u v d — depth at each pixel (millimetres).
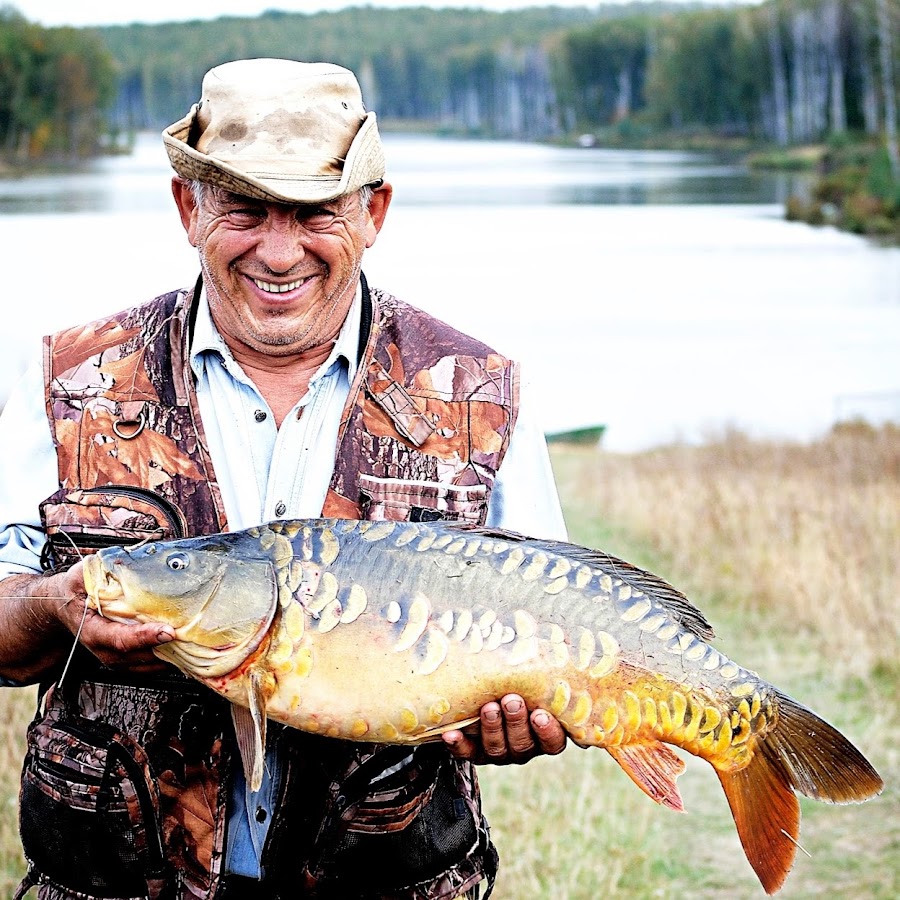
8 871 4934
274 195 2740
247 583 2650
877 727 7199
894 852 6000
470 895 3129
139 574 2621
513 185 92500
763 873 2791
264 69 2889
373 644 2664
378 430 2998
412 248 54281
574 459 19547
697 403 25797
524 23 198375
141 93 152500
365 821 2869
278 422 2998
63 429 2969
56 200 69375
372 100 175500
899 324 37125
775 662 8445
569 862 5453
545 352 31484
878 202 65812
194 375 2990
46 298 34438
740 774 2795
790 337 34625
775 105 116375
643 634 2732
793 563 10250
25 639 2758
